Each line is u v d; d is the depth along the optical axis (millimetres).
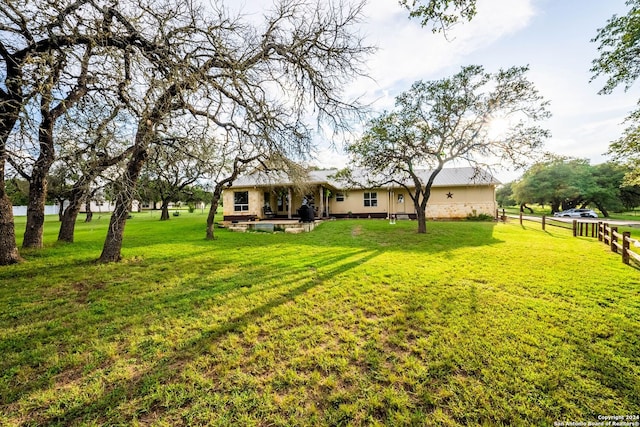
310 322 3404
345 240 10297
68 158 4551
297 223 13984
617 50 10156
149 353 2738
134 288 4746
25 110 4141
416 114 11414
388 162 12133
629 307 3701
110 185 5305
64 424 1872
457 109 10914
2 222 6395
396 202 20688
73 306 3957
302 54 5789
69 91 5320
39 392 2168
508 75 10195
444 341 2883
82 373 2418
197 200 23969
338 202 21500
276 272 5730
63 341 2971
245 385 2262
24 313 3715
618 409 1972
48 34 4543
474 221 17875
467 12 4004
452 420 1899
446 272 5570
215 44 4984
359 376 2363
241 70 5234
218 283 5012
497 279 5047
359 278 5211
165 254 7727
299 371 2447
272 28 5797
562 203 33000
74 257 7297
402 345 2828
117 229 6891
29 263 6566
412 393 2156
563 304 3836
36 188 8172
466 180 19672
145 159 6250
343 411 1975
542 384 2215
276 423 1887
